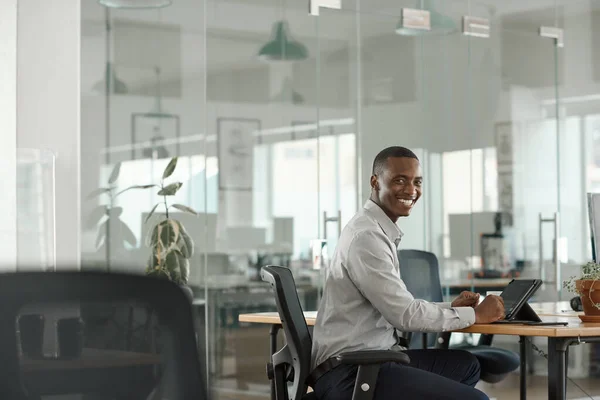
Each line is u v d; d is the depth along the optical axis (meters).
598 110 7.67
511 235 7.29
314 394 3.21
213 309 5.94
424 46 6.98
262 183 6.17
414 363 3.60
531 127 7.43
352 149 6.58
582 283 3.51
